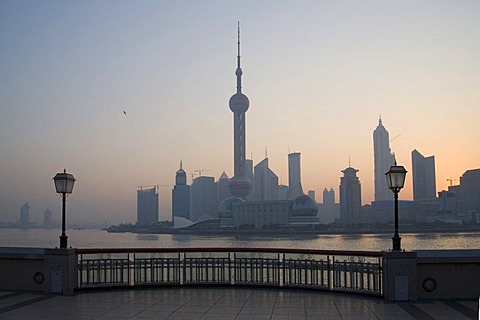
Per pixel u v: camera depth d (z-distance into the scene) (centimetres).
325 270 1506
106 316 1166
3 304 1316
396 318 1135
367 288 1431
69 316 1167
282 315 1175
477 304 1289
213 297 1423
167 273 1617
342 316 1161
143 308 1263
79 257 1562
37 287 1512
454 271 1356
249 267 1612
